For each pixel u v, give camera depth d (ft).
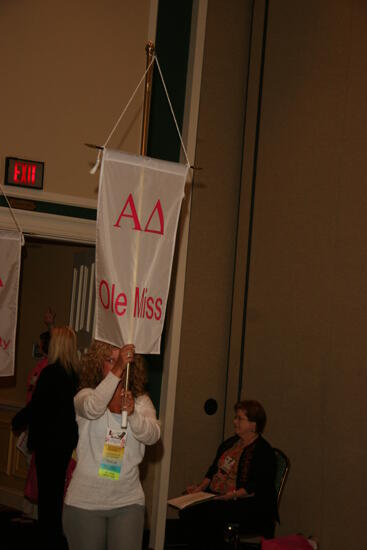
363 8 17.57
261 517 15.26
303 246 18.52
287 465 16.25
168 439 18.48
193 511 15.51
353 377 16.97
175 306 18.71
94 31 17.34
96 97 17.42
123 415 10.55
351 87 17.71
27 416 15.75
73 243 17.95
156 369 18.74
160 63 18.49
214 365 20.08
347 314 17.25
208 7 20.01
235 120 20.40
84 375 11.59
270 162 19.60
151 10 18.13
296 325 18.51
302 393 18.19
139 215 11.87
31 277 22.13
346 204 17.57
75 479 10.71
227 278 20.31
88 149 17.31
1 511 20.56
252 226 19.92
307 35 18.94
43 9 16.65
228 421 19.83
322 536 17.35
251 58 20.35
